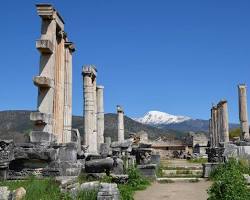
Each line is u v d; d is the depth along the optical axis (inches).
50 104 1029.2
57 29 1127.0
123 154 1327.5
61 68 1147.3
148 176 1075.9
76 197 665.0
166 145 2928.2
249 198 653.9
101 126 1755.7
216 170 1087.6
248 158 1238.3
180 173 1223.5
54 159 936.9
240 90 2006.6
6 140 927.0
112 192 645.9
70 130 1209.4
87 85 1509.6
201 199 784.3
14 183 815.1
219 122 2113.7
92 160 1024.9
